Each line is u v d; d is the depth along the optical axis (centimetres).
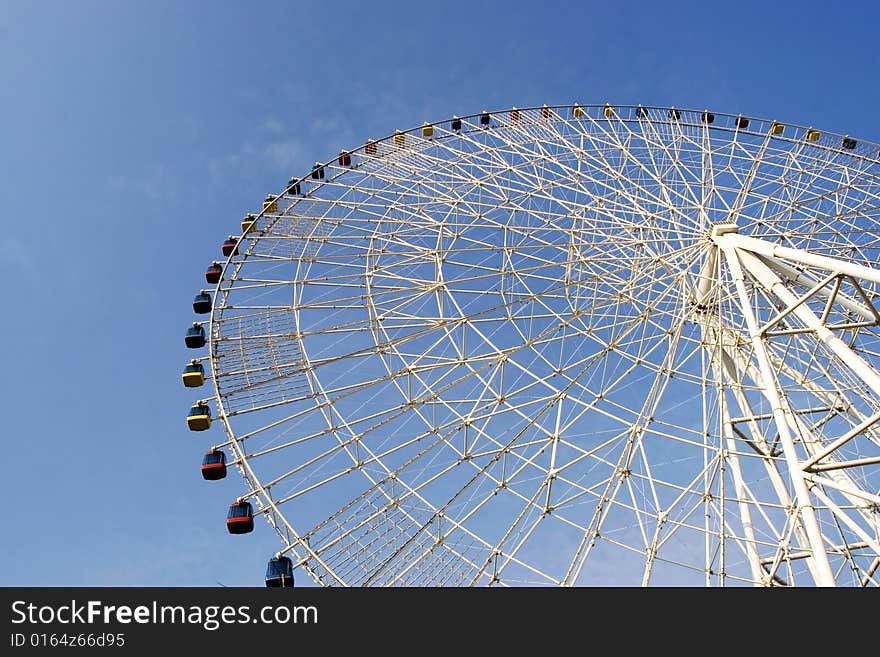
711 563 2472
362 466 2747
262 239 3441
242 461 2761
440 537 2591
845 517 2005
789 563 2472
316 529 2578
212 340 3091
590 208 3275
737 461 2723
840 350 2028
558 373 2928
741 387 2727
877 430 2684
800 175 3478
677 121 3888
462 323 3047
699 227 3158
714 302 2970
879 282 1947
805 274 2672
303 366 2966
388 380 2941
